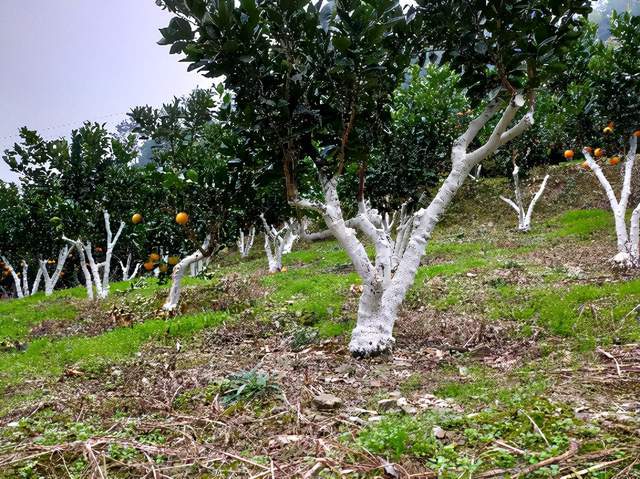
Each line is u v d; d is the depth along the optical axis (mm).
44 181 12891
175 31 5160
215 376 5254
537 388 3939
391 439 3092
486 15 5473
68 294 15398
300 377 4922
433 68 10883
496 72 6082
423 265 11883
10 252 19484
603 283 7691
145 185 10383
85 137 13008
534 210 18953
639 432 2982
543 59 5500
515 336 5777
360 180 6434
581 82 10258
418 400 4078
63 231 12430
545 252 11805
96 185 13133
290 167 5977
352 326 6965
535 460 2781
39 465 3354
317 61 5480
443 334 6141
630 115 9453
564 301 6598
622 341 5121
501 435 3176
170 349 6844
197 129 9469
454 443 3119
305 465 3012
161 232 9445
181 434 3787
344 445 3217
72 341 7988
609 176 19078
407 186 9766
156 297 10320
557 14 5555
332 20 5488
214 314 8539
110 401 4746
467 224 19453
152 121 9242
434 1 5852
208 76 5391
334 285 10281
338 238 5887
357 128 6238
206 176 8125
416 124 10008
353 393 4418
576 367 4473
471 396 4020
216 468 3180
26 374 6254
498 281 8773
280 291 10461
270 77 5605
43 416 4535
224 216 8383
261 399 4387
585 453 2793
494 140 5922
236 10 5035
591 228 14383
